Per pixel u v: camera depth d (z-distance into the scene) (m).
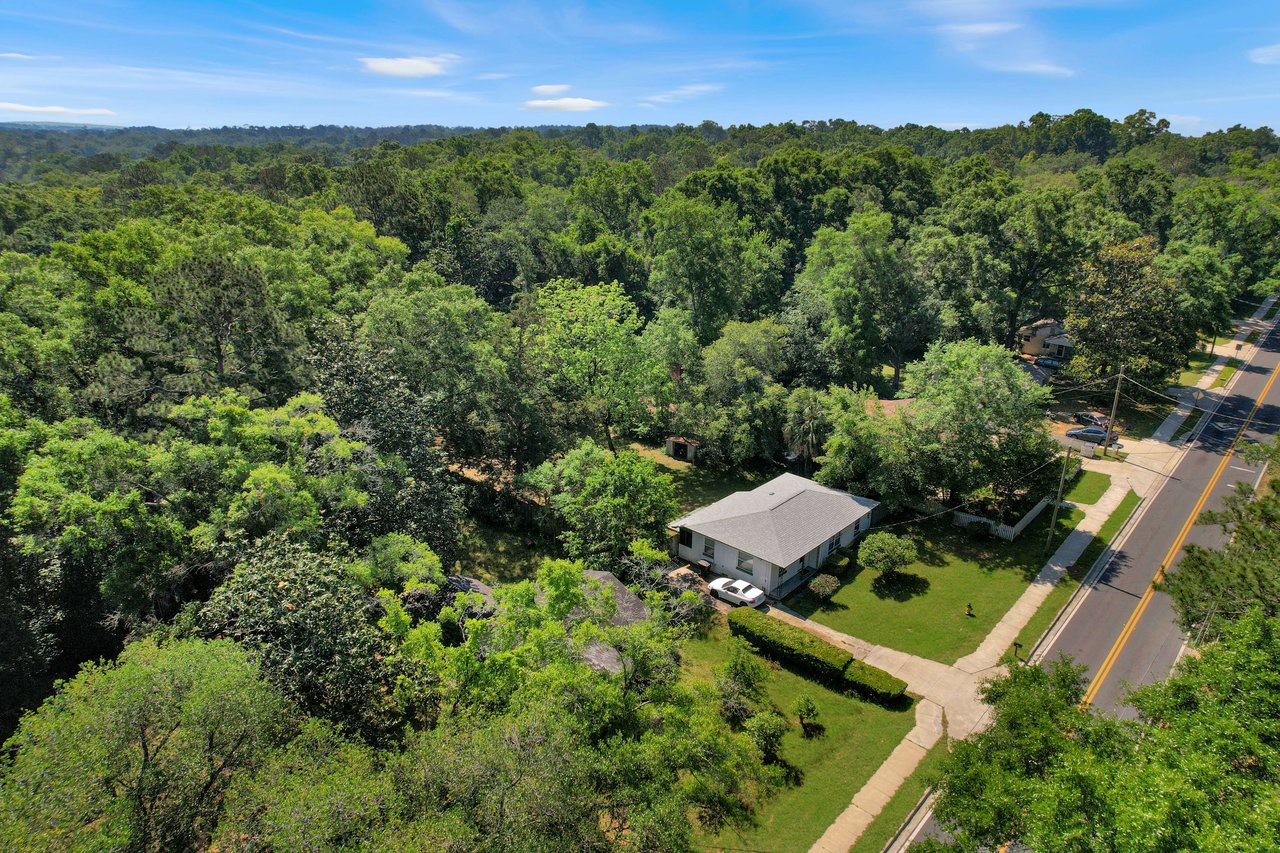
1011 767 15.55
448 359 37.66
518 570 34.03
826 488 37.81
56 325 36.34
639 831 14.88
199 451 23.88
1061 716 15.91
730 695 24.28
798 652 26.86
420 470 30.67
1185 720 14.55
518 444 37.09
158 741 15.18
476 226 85.19
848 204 82.94
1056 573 32.88
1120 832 11.66
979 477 35.59
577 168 149.38
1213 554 20.97
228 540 22.61
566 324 44.34
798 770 22.27
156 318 35.50
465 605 21.08
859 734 23.78
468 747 14.73
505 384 36.34
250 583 19.14
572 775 14.73
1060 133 174.88
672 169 143.50
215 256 35.31
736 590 31.33
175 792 14.80
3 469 25.45
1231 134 166.12
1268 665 14.47
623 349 43.50
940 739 23.41
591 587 21.02
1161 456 45.34
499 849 13.33
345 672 18.23
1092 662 26.84
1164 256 56.91
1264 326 78.44
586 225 79.25
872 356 51.69
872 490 38.47
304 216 70.31
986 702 19.23
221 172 162.25
